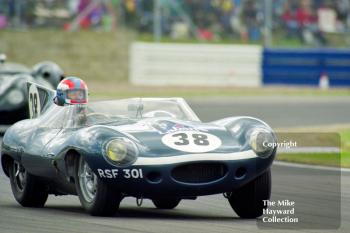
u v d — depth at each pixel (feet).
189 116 94.48
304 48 367.66
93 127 86.33
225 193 93.61
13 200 103.45
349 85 354.54
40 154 92.94
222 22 364.17
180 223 82.17
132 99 95.30
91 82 347.15
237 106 271.08
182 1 362.94
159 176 82.43
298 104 286.05
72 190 91.25
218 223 82.84
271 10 368.07
